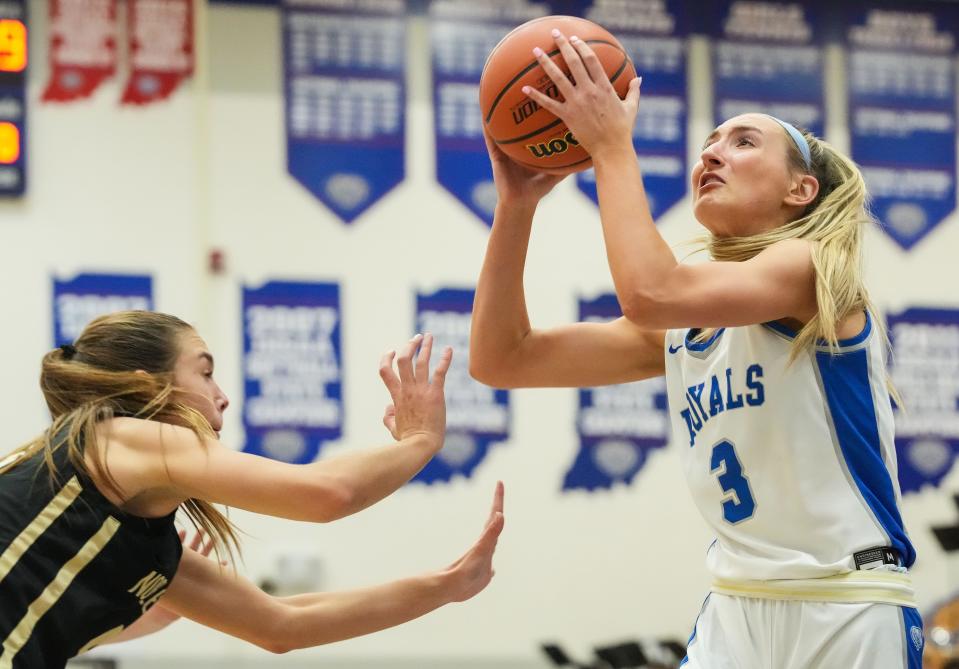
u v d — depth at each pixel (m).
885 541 2.79
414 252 7.81
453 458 7.67
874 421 2.85
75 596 2.58
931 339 8.23
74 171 7.52
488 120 3.08
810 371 2.82
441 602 3.28
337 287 7.70
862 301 2.92
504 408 7.74
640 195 2.76
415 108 7.93
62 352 2.81
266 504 2.61
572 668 7.49
